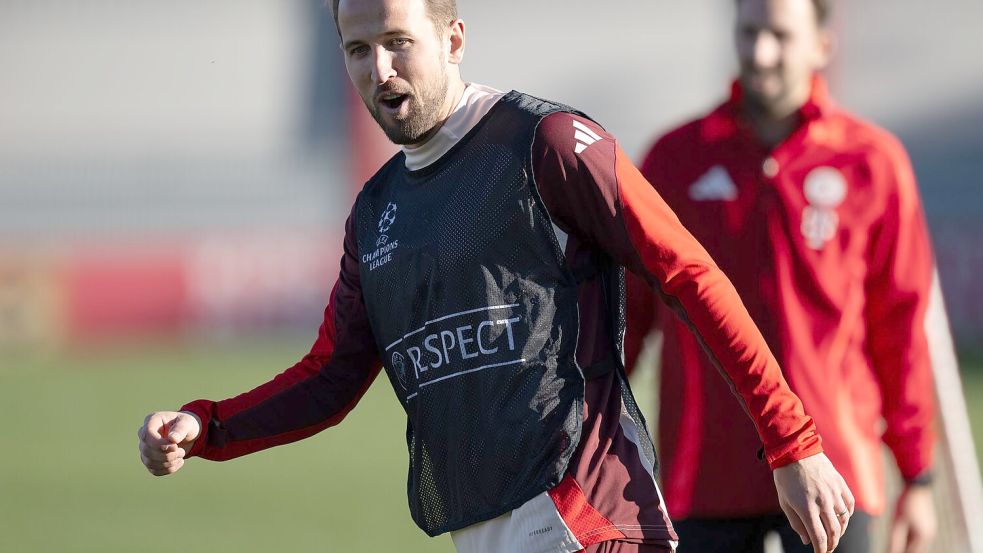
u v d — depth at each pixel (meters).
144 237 68.19
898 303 13.61
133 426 40.81
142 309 67.06
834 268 13.45
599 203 9.59
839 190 13.55
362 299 11.03
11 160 78.12
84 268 67.06
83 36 81.00
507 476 9.77
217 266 67.38
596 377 9.94
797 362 13.28
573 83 79.50
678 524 13.66
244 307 67.12
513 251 9.74
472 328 9.80
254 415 11.04
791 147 13.66
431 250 9.95
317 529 26.14
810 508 9.37
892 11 70.19
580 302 9.90
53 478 32.84
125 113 80.44
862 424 13.38
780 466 9.50
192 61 81.00
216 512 28.19
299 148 78.69
